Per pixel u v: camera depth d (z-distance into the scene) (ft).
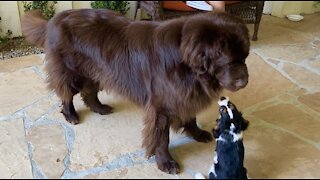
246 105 7.89
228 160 5.38
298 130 7.05
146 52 5.75
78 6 12.51
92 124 7.21
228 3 10.52
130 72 6.00
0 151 6.41
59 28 6.44
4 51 10.32
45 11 11.53
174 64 5.52
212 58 5.06
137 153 6.42
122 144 6.65
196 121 7.23
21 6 11.25
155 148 6.01
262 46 10.71
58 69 6.68
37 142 6.64
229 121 5.49
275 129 7.08
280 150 6.49
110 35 6.11
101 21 6.27
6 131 6.93
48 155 6.32
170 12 10.28
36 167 6.05
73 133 6.93
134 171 5.99
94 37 6.18
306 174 5.93
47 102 7.89
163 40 5.57
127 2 12.38
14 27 11.21
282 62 9.73
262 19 12.92
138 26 5.99
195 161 6.25
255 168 6.06
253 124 7.23
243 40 5.09
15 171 5.97
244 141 6.73
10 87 8.40
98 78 6.47
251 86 8.61
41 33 6.88
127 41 5.97
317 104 7.92
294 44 10.80
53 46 6.55
